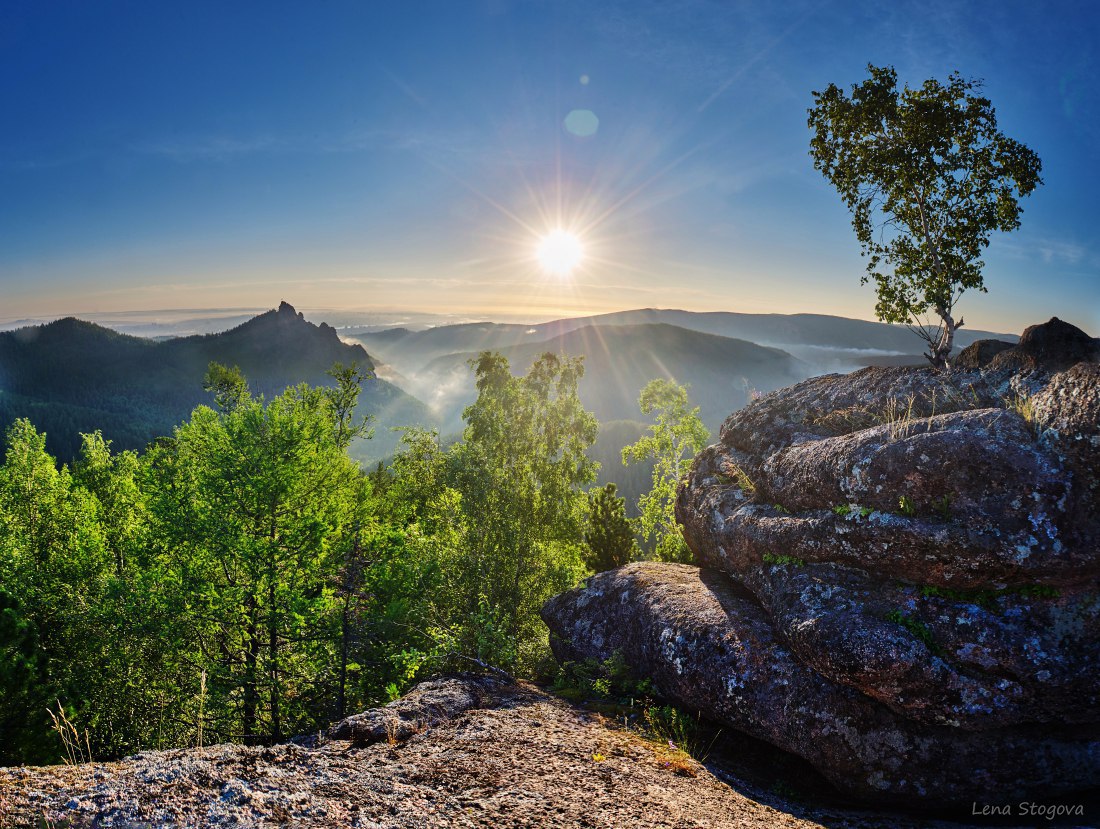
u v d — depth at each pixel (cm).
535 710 902
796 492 1020
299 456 2120
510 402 2880
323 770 513
